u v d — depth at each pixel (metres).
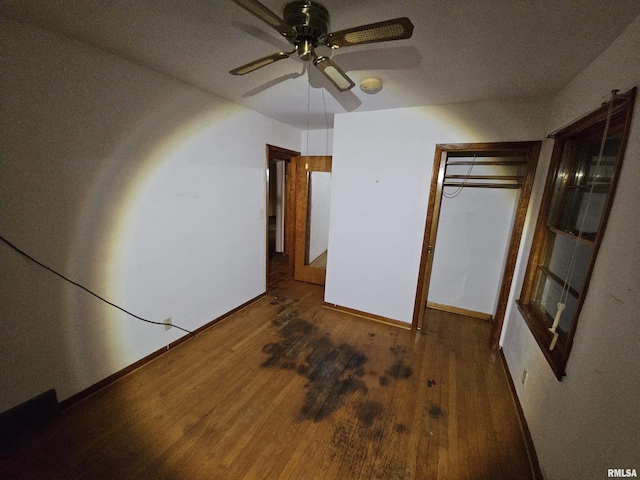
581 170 1.79
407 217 2.79
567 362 1.33
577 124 1.61
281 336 2.70
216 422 1.68
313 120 3.37
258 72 1.91
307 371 2.19
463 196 3.13
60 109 1.53
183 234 2.38
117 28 1.41
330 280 3.32
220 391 1.94
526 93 2.07
